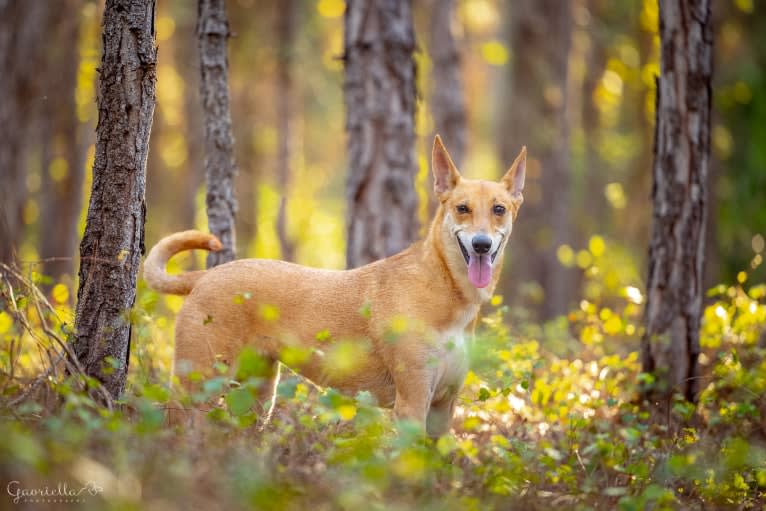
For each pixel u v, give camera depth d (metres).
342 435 8.39
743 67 27.89
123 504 5.90
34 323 11.15
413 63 15.02
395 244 14.52
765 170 27.86
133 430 7.07
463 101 23.12
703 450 9.45
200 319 9.52
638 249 30.25
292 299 9.70
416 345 9.16
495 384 10.36
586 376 11.79
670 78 11.70
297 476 7.21
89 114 23.50
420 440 7.86
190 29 28.92
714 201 26.98
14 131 19.33
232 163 12.47
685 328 11.65
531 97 30.45
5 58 19.52
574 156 33.50
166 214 33.31
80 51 23.56
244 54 28.94
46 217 22.81
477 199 9.63
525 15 30.62
